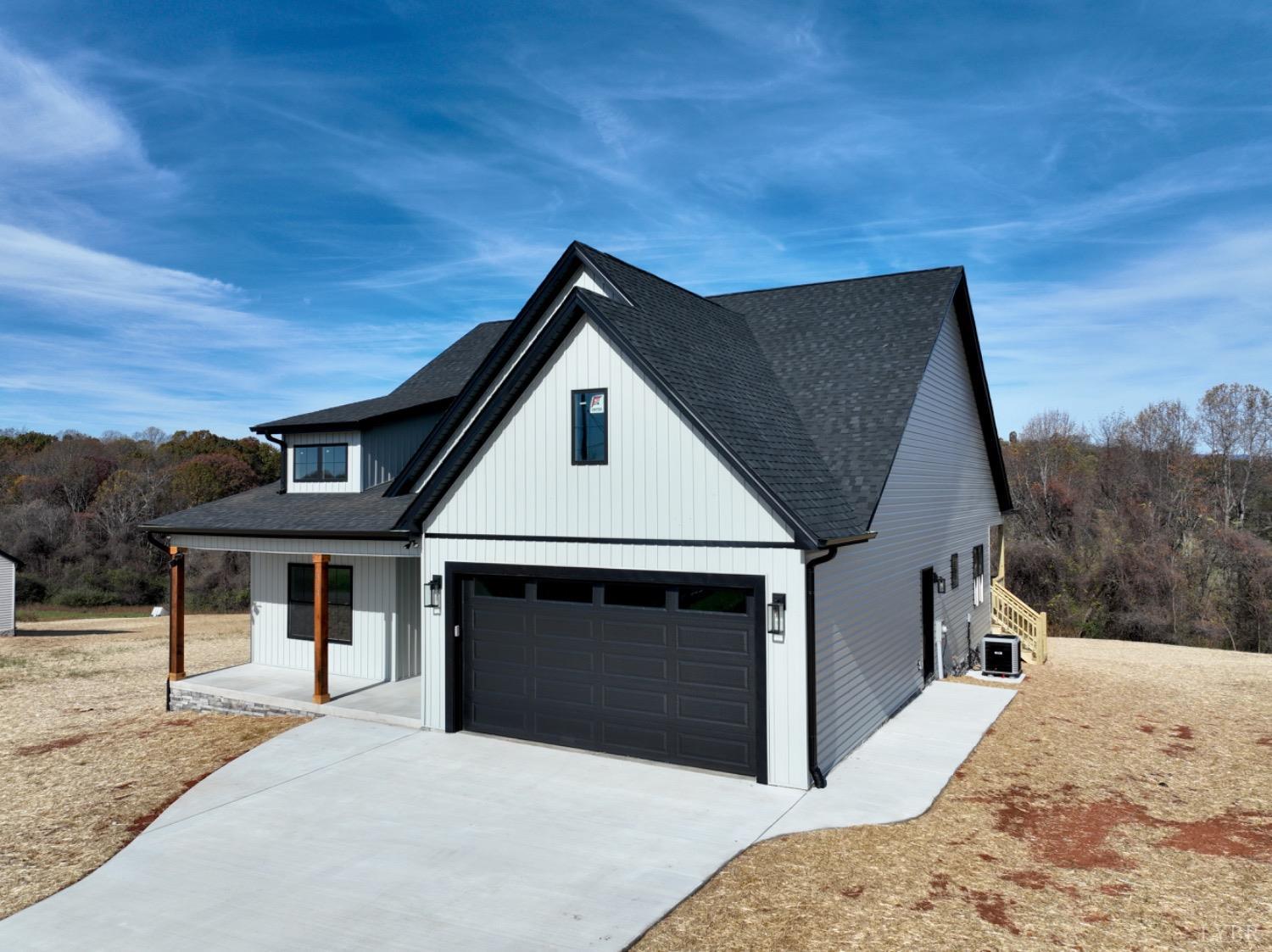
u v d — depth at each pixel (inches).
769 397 514.6
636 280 526.9
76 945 256.8
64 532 2003.0
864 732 466.9
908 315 603.5
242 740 486.3
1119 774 417.4
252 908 278.4
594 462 438.6
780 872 297.4
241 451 2512.3
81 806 394.9
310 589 642.8
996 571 888.9
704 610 413.1
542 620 459.8
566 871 301.3
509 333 510.6
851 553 448.8
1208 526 1408.7
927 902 272.4
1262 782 406.0
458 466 479.5
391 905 277.7
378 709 518.0
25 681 801.6
